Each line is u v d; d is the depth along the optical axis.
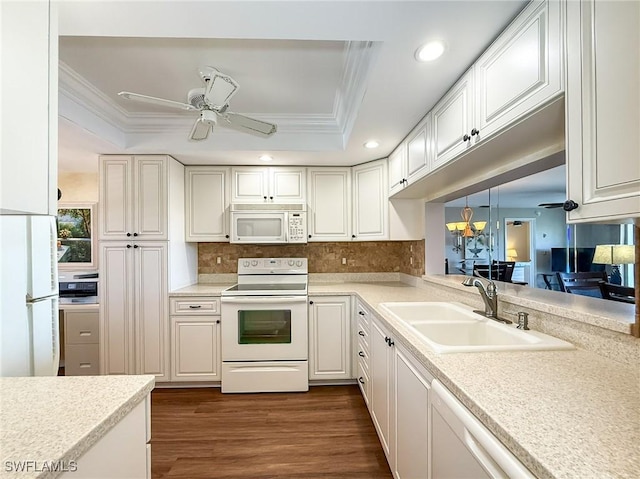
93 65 1.81
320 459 1.84
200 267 3.38
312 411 2.39
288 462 1.82
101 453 0.74
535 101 1.01
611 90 0.75
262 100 2.25
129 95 1.58
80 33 1.23
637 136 0.69
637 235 0.96
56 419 0.73
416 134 2.09
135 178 2.73
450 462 0.93
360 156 2.85
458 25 1.17
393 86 1.59
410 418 1.31
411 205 2.89
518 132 1.20
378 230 2.96
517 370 0.97
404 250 3.35
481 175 1.85
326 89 2.09
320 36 1.25
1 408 0.78
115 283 2.72
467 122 1.42
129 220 2.73
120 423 0.81
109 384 0.91
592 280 1.48
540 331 1.35
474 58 1.36
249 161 2.98
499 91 1.19
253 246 3.42
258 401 2.56
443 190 2.38
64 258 3.23
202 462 1.82
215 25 1.19
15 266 1.26
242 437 2.06
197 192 3.08
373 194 2.99
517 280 1.92
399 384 1.47
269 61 1.77
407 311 2.04
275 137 2.67
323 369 2.83
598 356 1.08
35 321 1.35
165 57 1.73
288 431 2.13
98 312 2.93
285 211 3.02
